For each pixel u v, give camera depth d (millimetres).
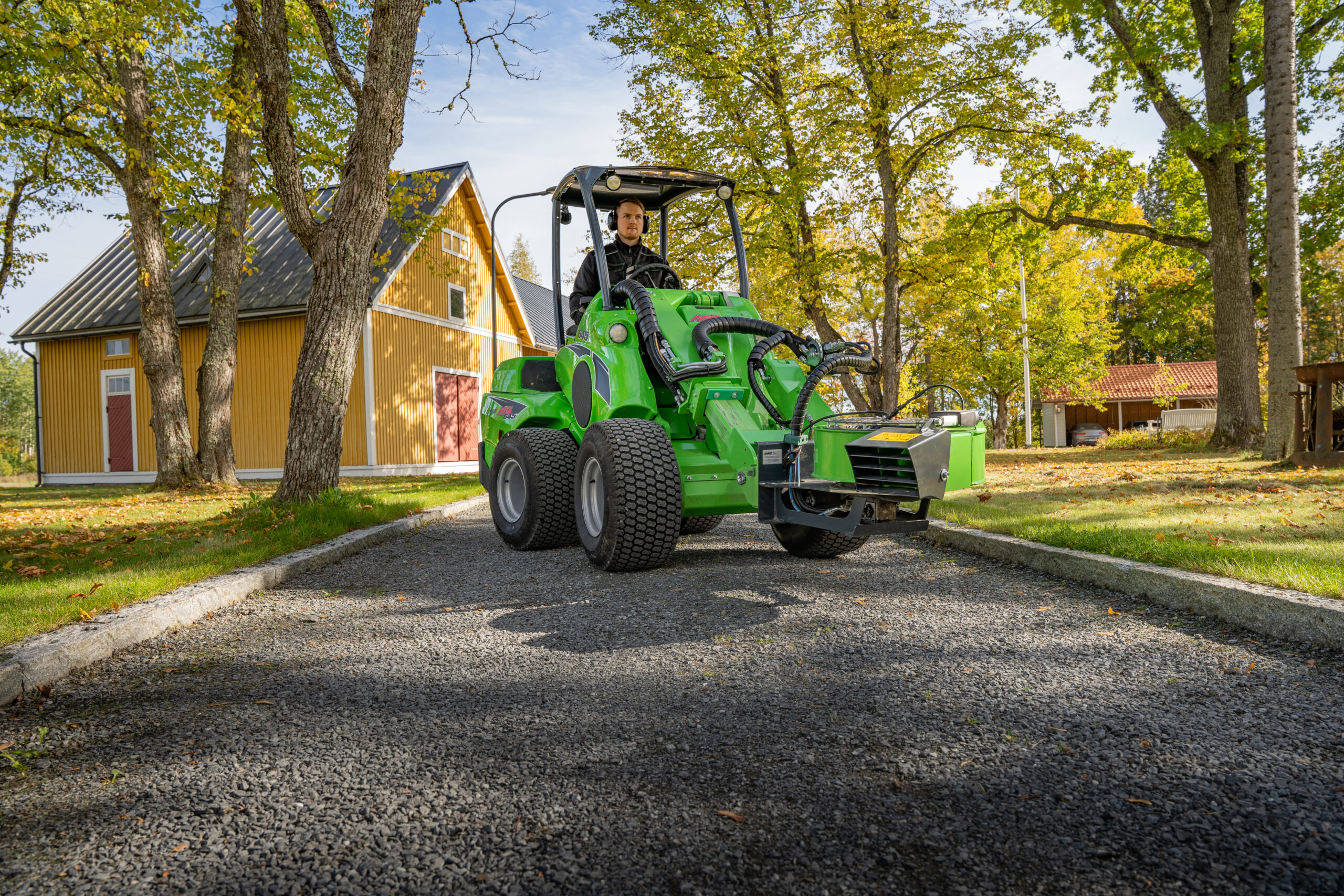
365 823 1696
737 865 1493
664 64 16172
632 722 2246
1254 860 1473
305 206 7734
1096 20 15625
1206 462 11617
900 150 15992
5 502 11422
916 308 28750
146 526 6879
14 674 2580
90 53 10812
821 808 1715
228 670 2877
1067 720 2182
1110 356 52281
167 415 11953
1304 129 15445
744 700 2410
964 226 17375
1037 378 33188
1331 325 42344
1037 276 31297
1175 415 30953
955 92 15836
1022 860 1493
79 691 2668
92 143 11609
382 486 12047
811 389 3955
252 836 1652
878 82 15227
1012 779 1835
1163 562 3771
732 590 4000
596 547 4660
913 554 5074
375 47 7344
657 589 4051
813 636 3111
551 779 1887
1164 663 2666
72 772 2004
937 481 3215
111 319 20125
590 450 4738
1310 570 3291
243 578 4207
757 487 4004
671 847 1564
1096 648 2865
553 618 3506
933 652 2854
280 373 17906
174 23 10805
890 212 16891
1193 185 16500
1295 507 5723
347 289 7516
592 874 1474
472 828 1661
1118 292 41781
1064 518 5492
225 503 9273
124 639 3199
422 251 18312
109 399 20484
